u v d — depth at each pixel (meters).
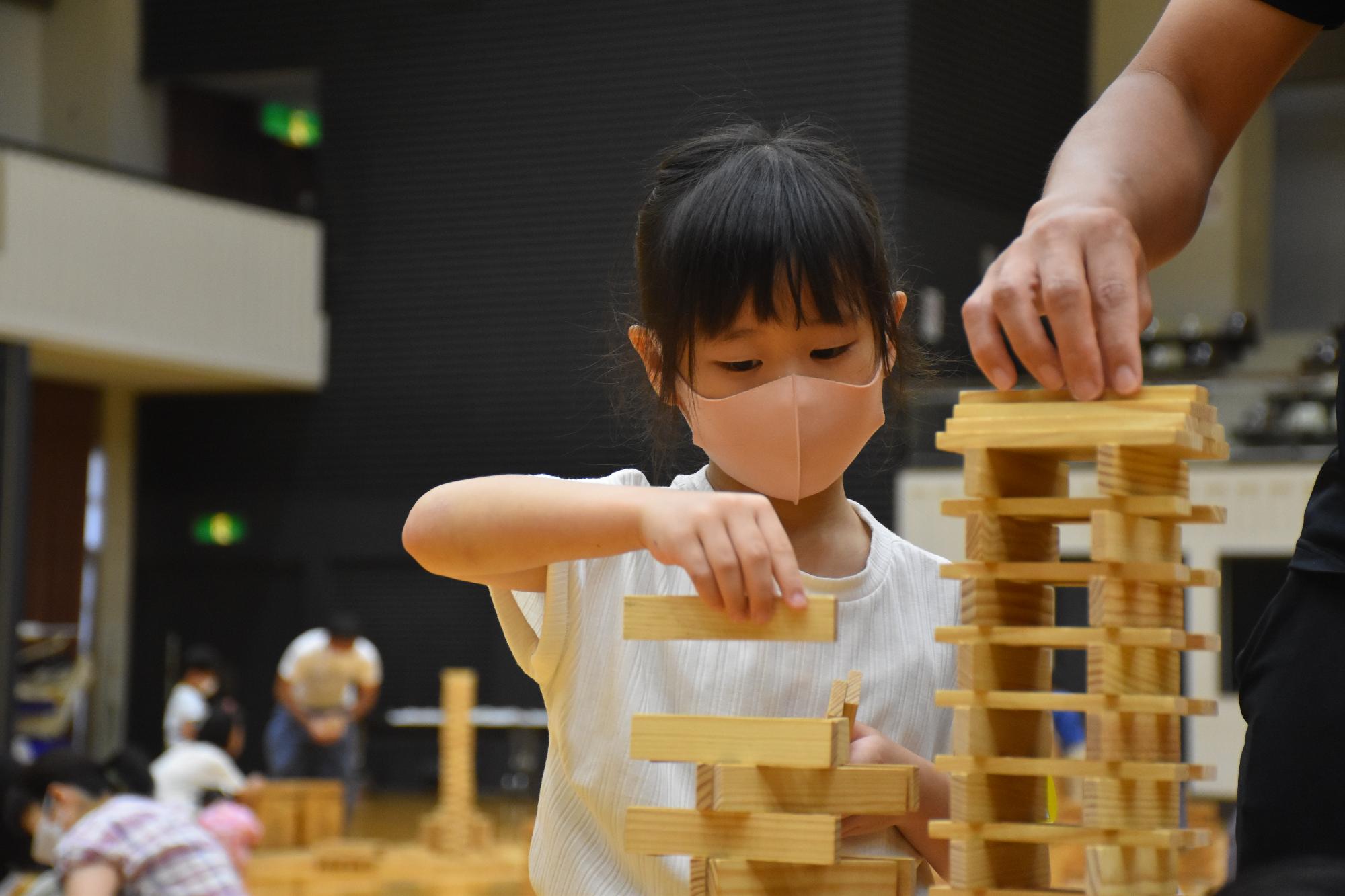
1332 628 1.04
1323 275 15.61
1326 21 1.15
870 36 13.91
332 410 15.62
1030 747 1.03
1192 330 14.37
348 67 15.68
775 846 1.01
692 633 0.99
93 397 15.90
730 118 2.00
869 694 1.34
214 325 14.50
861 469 12.50
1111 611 0.95
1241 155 15.29
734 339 1.20
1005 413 0.98
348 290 15.62
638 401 1.47
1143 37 15.85
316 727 11.09
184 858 3.53
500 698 14.92
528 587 1.36
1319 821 1.03
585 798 1.35
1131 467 0.96
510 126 15.19
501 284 15.14
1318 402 11.85
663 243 1.24
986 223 14.55
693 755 1.03
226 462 15.92
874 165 13.77
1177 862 0.98
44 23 15.84
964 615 0.99
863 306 1.21
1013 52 15.01
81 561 15.73
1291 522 11.46
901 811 1.04
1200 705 1.00
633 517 1.04
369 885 8.82
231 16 15.83
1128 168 1.10
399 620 15.32
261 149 16.88
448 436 15.23
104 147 15.62
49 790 3.70
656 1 14.70
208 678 10.70
